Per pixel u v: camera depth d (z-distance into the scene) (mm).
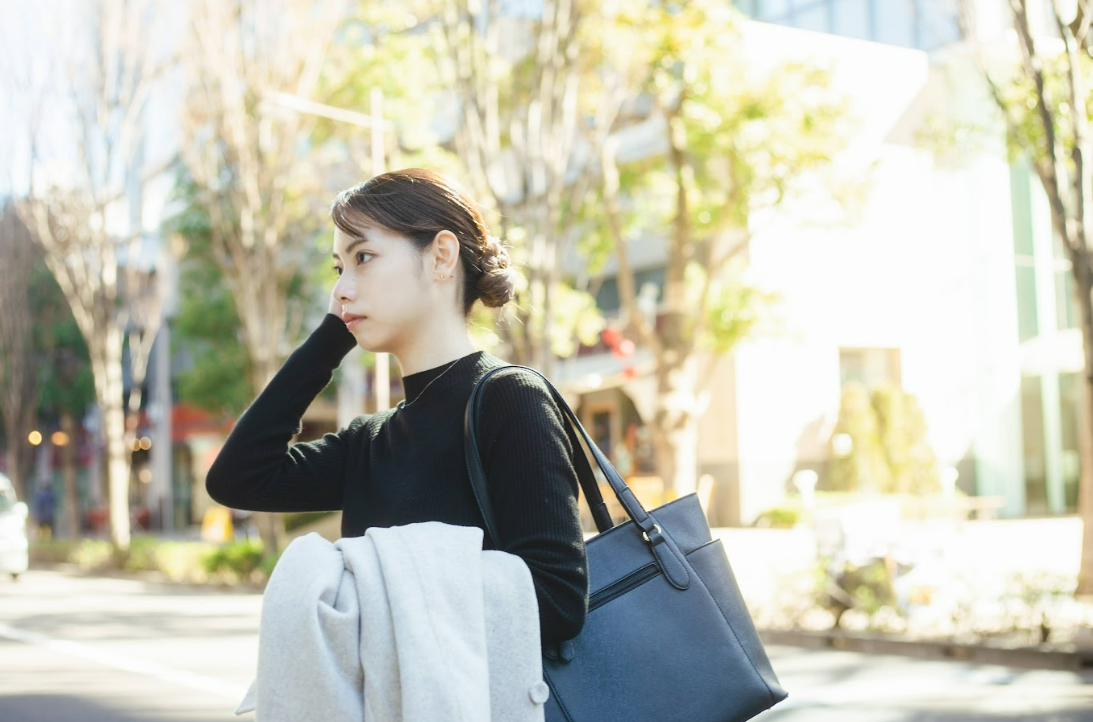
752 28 26344
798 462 28281
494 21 14797
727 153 17703
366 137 20875
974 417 30453
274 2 18016
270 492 1977
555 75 14773
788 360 28312
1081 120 11438
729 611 1826
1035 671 9562
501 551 1646
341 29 19781
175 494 44938
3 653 11602
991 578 11891
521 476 1677
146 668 10484
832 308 28750
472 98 14586
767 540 22562
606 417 31625
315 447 2018
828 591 11578
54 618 14844
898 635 10914
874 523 11758
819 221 19641
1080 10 11406
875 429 28391
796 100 17281
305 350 2053
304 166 21750
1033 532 23109
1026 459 30484
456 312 1872
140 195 26812
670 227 20719
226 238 20906
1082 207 11703
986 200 30375
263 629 1539
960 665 9961
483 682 1527
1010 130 13062
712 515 27953
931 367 30125
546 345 14859
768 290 26062
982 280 30391
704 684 1734
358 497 1878
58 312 37469
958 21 12641
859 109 18531
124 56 22047
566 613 1646
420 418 1810
